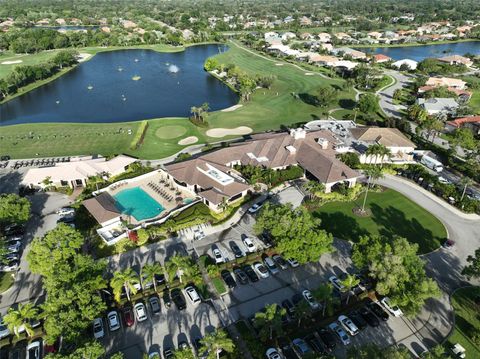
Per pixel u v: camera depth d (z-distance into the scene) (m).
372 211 95.00
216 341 54.00
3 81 191.62
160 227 86.00
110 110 174.38
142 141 137.25
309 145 116.19
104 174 109.62
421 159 119.88
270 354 58.66
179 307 66.62
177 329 63.22
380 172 103.69
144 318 64.38
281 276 74.69
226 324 64.25
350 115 161.50
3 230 88.19
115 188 104.06
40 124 155.00
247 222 90.94
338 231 87.50
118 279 65.19
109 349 59.75
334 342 60.25
